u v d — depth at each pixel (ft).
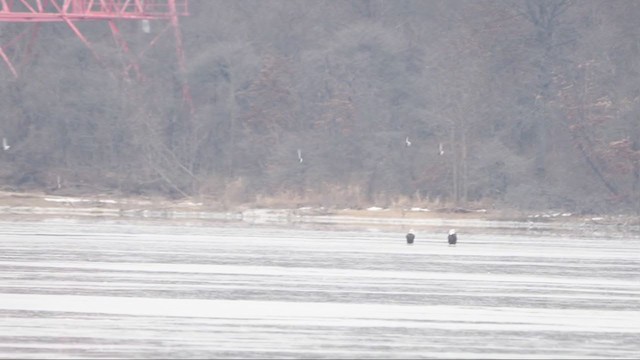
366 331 278.67
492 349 263.49
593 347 266.98
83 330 274.98
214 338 269.23
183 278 350.64
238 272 365.40
